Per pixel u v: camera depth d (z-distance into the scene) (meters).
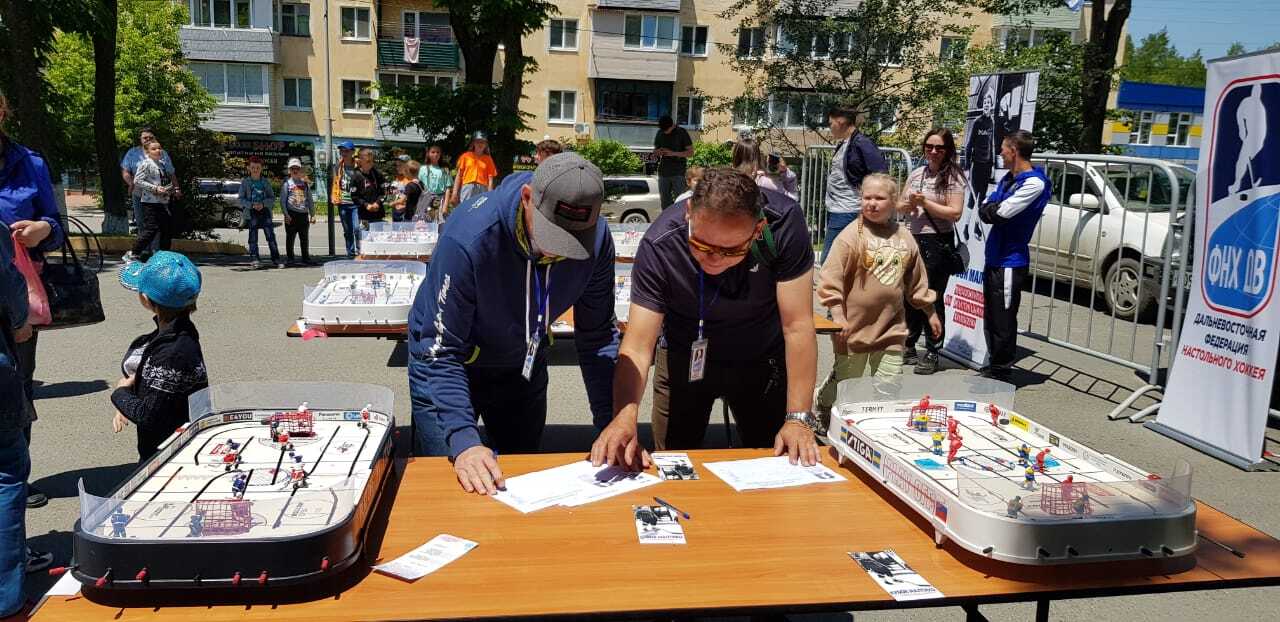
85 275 4.03
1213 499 4.35
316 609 1.60
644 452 2.43
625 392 2.54
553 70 34.84
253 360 6.72
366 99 18.97
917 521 2.07
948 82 19.75
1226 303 4.91
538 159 9.91
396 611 1.60
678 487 2.26
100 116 14.39
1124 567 1.80
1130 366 6.16
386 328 3.94
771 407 3.13
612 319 2.83
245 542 1.59
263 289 10.20
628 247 7.29
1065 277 10.13
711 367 3.04
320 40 34.38
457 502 2.12
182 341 3.03
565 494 2.18
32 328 3.66
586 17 34.28
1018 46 19.73
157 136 15.45
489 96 17.80
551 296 2.53
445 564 1.79
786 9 20.44
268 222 12.64
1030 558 1.74
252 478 1.99
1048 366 7.12
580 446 4.96
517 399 2.97
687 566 1.80
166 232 11.49
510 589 1.69
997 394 2.60
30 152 3.72
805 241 2.70
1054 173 10.30
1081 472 2.12
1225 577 1.79
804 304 2.69
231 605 1.61
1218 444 4.97
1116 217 9.42
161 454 2.06
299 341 7.43
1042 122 18.34
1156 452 5.02
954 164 6.26
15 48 12.02
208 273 11.55
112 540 1.58
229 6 33.12
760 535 1.97
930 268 6.41
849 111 7.61
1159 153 27.78
